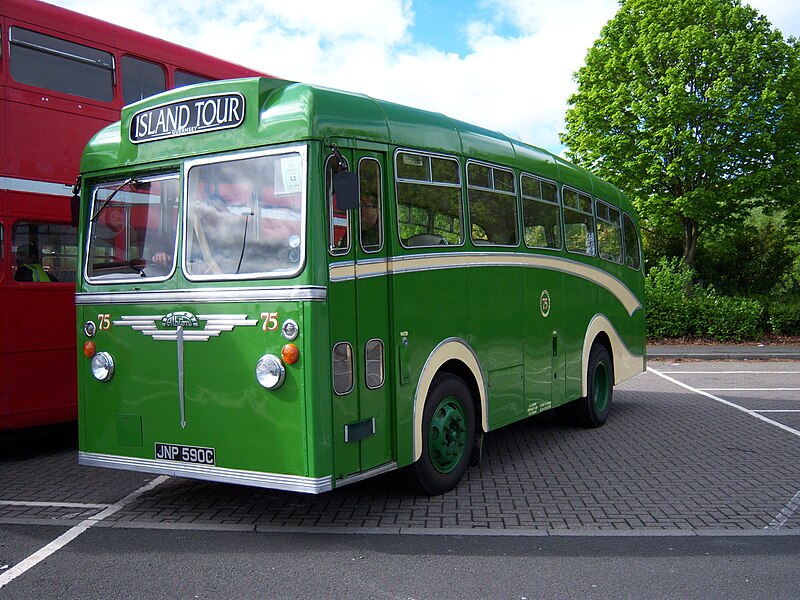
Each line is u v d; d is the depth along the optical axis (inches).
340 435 203.9
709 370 663.1
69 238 330.6
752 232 1082.1
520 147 319.0
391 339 225.6
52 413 318.7
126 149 232.7
